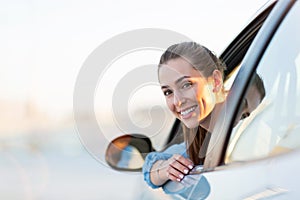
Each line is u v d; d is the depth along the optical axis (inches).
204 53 72.5
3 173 318.3
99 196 219.9
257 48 73.8
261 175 56.2
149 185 77.8
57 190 276.2
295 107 62.1
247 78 72.7
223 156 70.5
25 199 289.1
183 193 71.4
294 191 49.4
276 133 62.4
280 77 66.9
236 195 58.5
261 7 95.0
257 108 69.3
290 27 67.8
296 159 53.4
